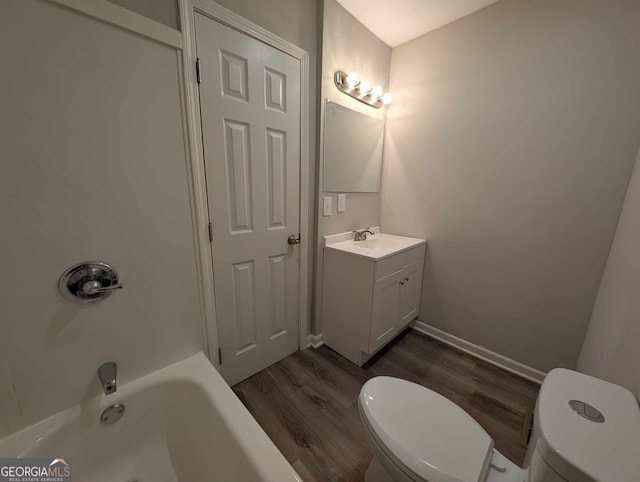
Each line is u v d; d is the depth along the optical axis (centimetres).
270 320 167
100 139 91
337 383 160
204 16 111
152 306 111
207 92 117
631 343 84
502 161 165
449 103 184
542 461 61
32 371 87
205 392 103
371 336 167
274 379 162
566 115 141
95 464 97
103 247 96
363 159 207
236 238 140
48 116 81
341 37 168
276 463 75
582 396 71
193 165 115
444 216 197
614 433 61
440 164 194
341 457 116
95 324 98
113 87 91
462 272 193
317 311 194
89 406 96
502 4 155
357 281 168
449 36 179
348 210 203
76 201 89
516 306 171
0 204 77
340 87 175
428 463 74
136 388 106
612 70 127
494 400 150
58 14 79
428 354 191
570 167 143
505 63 157
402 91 208
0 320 80
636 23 119
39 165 81
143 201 104
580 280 146
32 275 84
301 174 165
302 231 172
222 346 144
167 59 102
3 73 73
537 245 158
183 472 104
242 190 137
